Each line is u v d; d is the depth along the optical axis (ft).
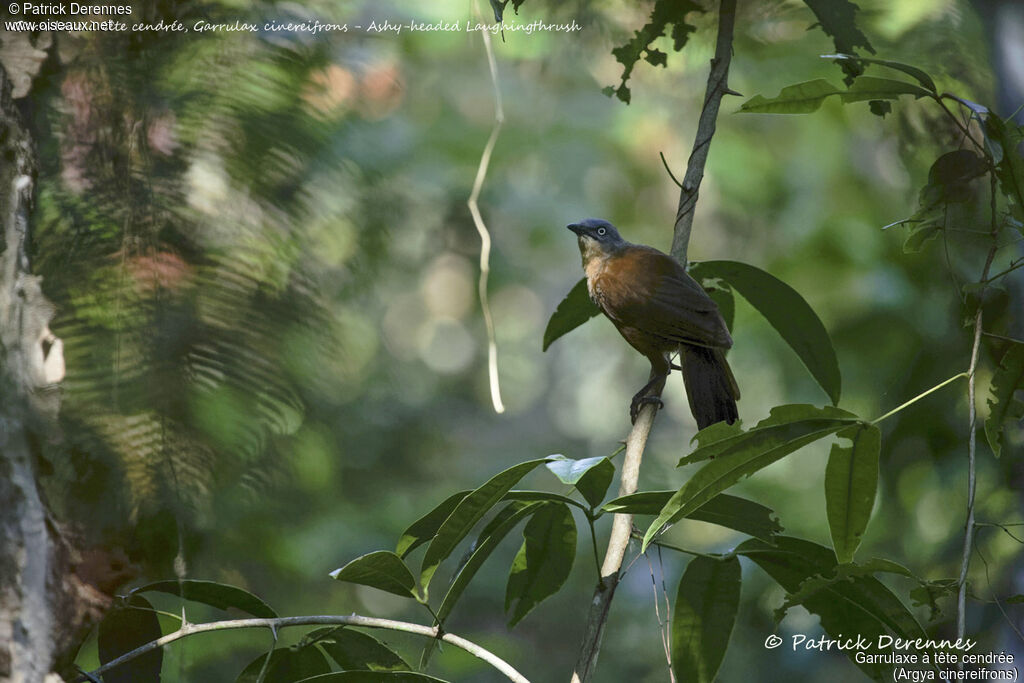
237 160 14.94
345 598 38.24
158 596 17.75
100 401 12.16
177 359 12.84
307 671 14.76
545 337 19.79
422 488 45.11
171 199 13.43
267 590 30.09
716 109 16.01
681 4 17.69
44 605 11.21
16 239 11.44
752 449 12.51
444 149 46.32
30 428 11.32
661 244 51.03
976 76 22.47
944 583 14.17
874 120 37.76
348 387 25.80
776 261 41.91
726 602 15.20
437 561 13.28
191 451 12.70
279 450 15.15
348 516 39.68
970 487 13.74
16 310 11.38
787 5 20.06
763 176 45.11
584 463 12.64
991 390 14.56
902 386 26.55
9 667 10.87
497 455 54.80
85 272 12.54
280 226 15.43
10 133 11.59
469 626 44.09
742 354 41.06
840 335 35.83
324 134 17.71
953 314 24.44
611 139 49.60
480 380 59.88
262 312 14.60
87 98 12.62
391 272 38.88
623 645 41.04
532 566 14.85
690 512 13.42
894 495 27.91
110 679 13.65
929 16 22.43
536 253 54.85
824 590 15.11
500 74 46.50
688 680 15.24
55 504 11.57
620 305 18.90
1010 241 15.21
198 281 13.67
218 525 14.24
